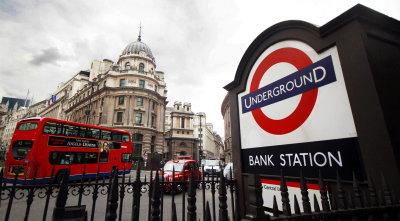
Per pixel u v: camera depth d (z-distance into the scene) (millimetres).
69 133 12297
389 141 2072
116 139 15672
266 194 3512
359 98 2398
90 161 13266
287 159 3234
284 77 3486
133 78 38094
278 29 3627
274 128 3531
